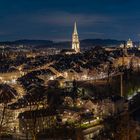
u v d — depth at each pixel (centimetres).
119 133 18938
